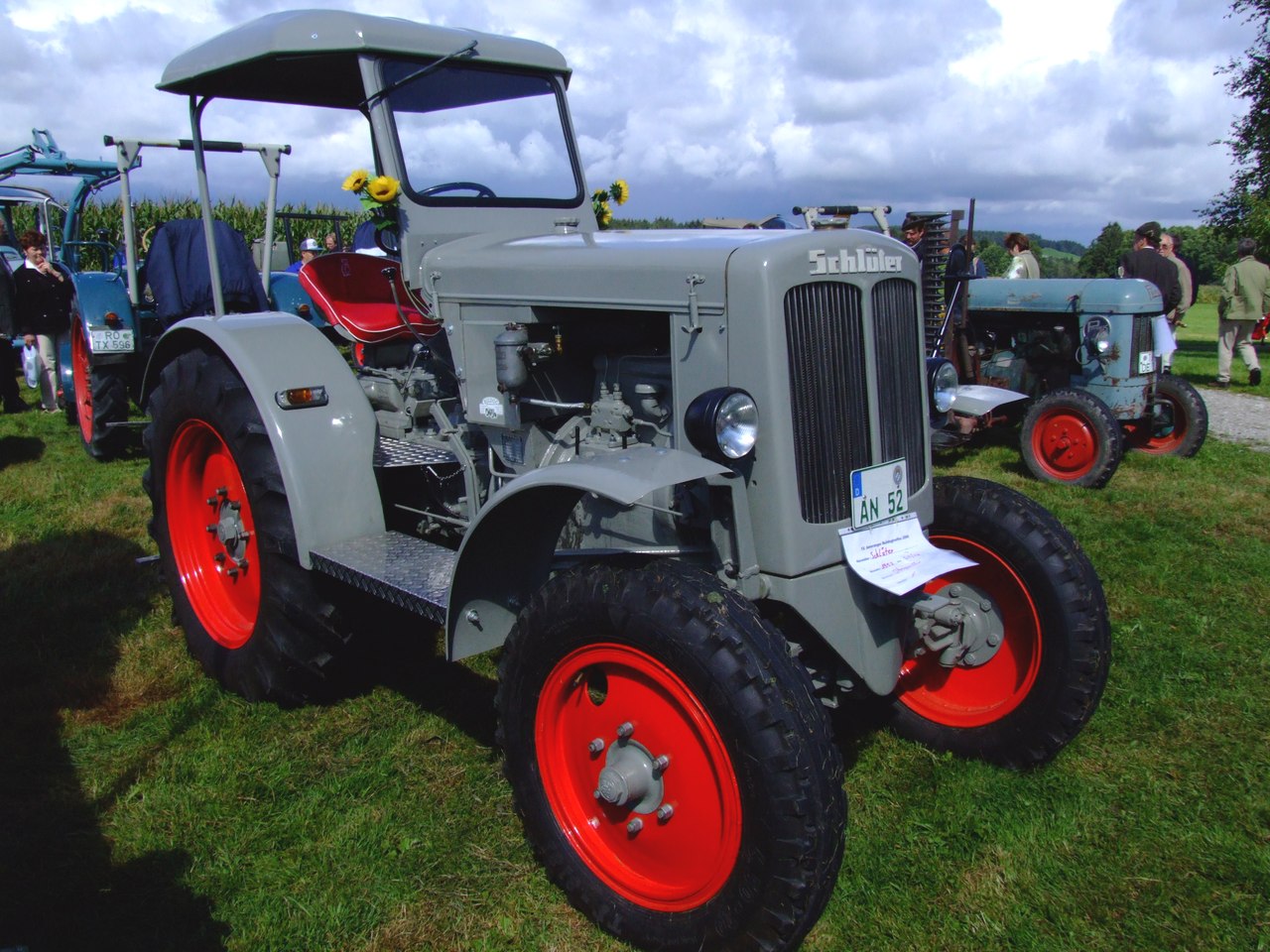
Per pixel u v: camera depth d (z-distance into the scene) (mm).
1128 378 6750
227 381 3201
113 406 6391
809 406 2301
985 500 2865
